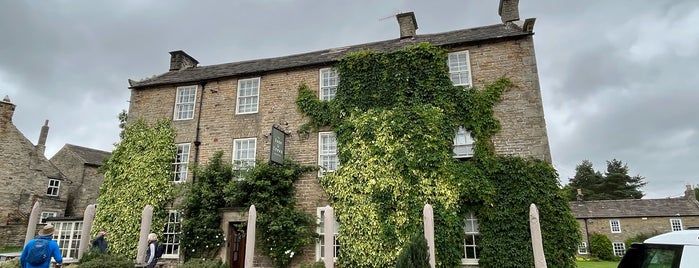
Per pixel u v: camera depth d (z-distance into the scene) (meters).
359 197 12.95
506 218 11.73
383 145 13.09
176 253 14.65
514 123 12.81
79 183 29.66
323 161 14.34
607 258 33.47
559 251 11.16
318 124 14.65
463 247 12.12
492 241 11.67
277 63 17.16
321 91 15.20
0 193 24.64
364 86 14.27
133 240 14.78
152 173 15.51
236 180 14.40
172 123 16.52
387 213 12.48
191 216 14.27
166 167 15.70
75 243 16.31
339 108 14.37
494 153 12.62
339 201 13.30
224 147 15.60
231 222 14.08
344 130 13.94
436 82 13.60
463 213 12.20
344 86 14.61
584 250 35.94
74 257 16.06
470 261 11.91
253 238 10.76
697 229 5.27
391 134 13.16
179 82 16.94
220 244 13.79
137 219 14.97
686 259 4.96
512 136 12.70
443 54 13.95
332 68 15.27
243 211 13.68
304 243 13.23
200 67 19.56
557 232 11.34
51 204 27.23
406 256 8.15
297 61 16.58
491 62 13.71
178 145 16.22
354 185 13.12
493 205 11.91
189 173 15.62
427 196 12.26
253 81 16.36
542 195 11.73
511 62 13.50
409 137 12.95
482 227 11.91
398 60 14.16
